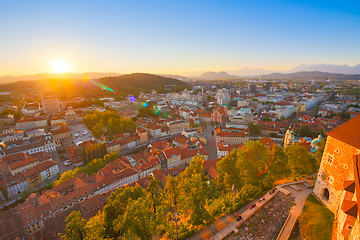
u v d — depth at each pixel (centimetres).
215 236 5409
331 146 5678
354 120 5309
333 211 5534
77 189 11731
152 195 8188
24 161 15450
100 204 10675
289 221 5644
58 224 9594
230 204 6931
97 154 17938
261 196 7019
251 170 7425
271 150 8050
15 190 13462
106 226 6900
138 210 5938
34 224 9806
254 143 7800
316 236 4966
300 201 6375
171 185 7338
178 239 5753
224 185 8406
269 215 5981
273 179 8000
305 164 7888
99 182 12512
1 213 10188
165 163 16362
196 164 8719
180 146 19000
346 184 4284
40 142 19188
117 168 14650
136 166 15125
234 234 5469
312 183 7331
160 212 6731
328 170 5803
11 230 9275
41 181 14800
